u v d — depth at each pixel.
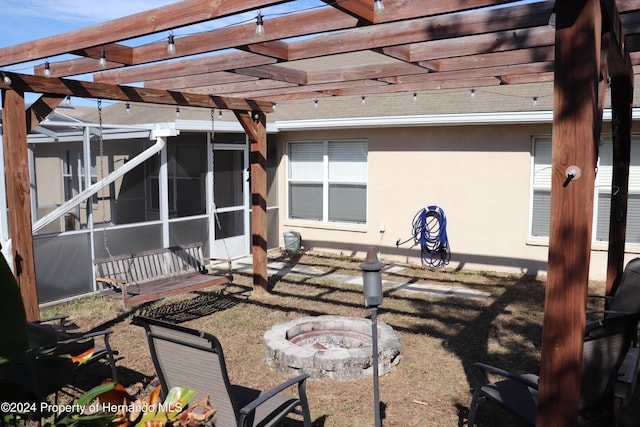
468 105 9.65
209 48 4.59
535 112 8.66
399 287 8.66
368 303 3.60
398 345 5.28
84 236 8.09
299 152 11.84
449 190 10.03
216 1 3.56
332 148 11.38
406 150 10.39
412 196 10.41
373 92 7.11
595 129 2.76
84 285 8.12
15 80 5.09
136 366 5.34
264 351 5.40
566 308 2.81
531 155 9.27
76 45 4.52
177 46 4.78
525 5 3.96
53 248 7.68
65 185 8.09
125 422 2.46
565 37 2.74
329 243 11.51
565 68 2.75
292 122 11.03
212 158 10.26
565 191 2.79
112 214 8.62
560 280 2.82
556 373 2.86
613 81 5.08
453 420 4.19
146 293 6.53
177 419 2.57
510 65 5.36
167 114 12.35
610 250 5.52
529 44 4.64
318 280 9.12
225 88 7.20
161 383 3.49
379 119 9.97
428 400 4.54
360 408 4.39
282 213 12.14
